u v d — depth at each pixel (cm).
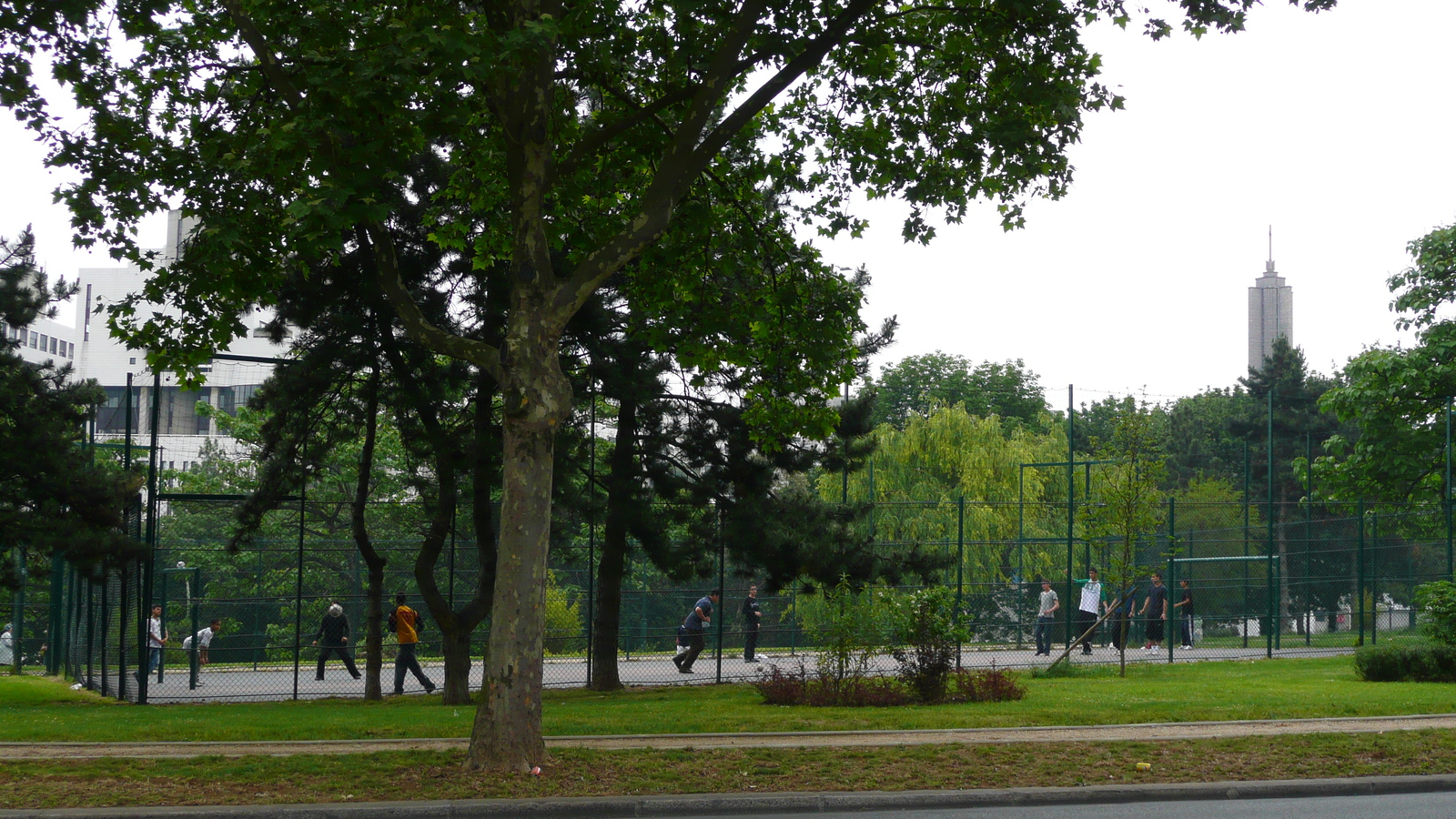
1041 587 3356
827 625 2661
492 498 2992
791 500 2277
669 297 1788
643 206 1276
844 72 1647
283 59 1294
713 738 1409
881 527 3925
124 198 1447
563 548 2389
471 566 3092
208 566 3897
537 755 1190
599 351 2022
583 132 1620
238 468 4484
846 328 1847
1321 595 3438
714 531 2248
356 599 3011
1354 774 1180
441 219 1867
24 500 2091
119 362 9469
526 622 1195
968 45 1508
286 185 1277
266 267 1491
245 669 2944
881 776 1164
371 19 1215
